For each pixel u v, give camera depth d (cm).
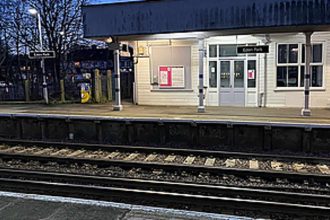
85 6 1381
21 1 2897
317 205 572
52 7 2834
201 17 1265
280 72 1584
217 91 1655
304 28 1228
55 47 2867
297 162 880
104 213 439
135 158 937
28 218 432
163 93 1708
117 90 1467
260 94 1605
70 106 1694
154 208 451
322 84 1545
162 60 1692
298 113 1320
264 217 523
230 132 1077
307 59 1257
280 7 1179
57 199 485
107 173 805
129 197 595
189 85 1673
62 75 2734
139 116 1251
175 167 802
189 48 1655
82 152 1016
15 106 1762
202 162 886
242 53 1511
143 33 1330
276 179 734
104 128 1210
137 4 1325
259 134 1056
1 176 771
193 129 1109
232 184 707
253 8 1205
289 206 525
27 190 654
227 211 543
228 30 1263
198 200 561
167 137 1148
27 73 2930
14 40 3016
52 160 908
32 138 1302
